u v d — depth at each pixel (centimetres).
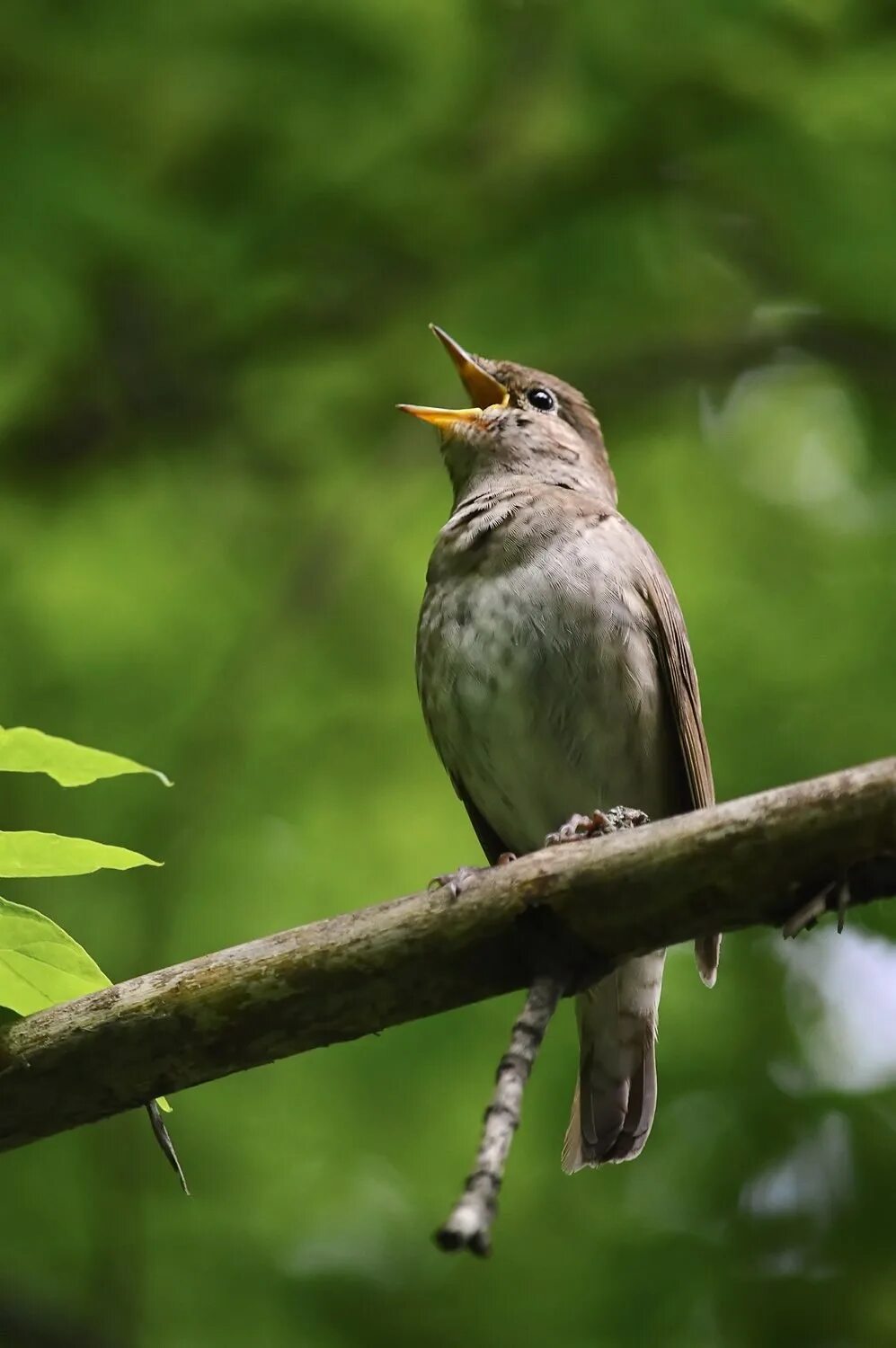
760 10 1048
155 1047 618
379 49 1083
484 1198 509
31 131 1043
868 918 1171
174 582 1252
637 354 1273
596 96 1116
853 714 1202
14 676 1202
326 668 1259
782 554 1289
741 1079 1157
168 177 1102
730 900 604
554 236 1188
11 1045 616
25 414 1206
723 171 1144
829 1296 1078
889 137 1092
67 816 1169
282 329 1206
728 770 1190
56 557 1227
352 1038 628
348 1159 1136
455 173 1155
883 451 1277
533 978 605
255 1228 1113
